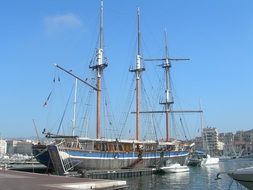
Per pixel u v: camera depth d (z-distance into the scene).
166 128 123.44
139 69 106.69
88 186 35.72
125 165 84.81
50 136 74.88
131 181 71.50
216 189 57.28
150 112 111.50
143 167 89.75
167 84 126.06
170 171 90.00
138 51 108.50
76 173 70.19
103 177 73.75
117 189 39.91
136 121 104.25
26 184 32.94
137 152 88.69
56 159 70.38
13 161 106.25
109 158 80.62
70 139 75.38
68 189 29.02
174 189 58.59
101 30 92.94
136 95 106.25
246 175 33.34
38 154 73.25
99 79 91.25
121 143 85.88
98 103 90.31
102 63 91.44
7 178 40.16
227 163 157.75
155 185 64.62
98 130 89.06
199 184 65.56
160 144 98.69
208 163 139.12
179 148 108.56
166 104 124.50
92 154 76.62
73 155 72.69
